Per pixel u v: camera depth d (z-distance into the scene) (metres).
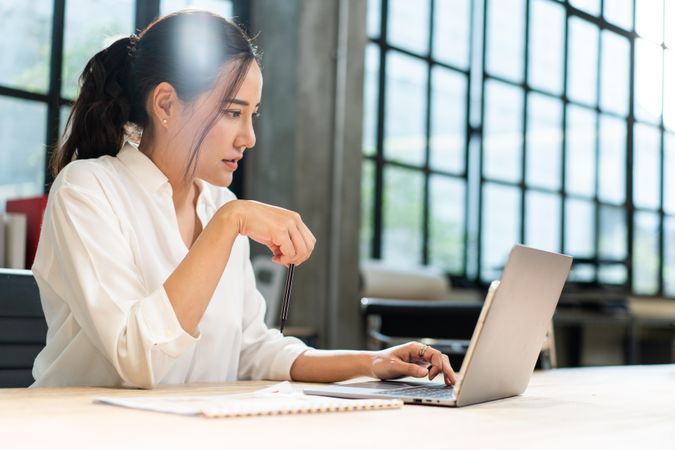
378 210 7.59
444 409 1.16
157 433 0.83
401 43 7.84
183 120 1.62
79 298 1.41
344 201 6.56
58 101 5.17
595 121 9.97
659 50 10.46
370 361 1.63
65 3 5.22
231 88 1.61
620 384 1.73
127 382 1.37
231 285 1.78
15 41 5.05
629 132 10.38
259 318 1.89
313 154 6.43
